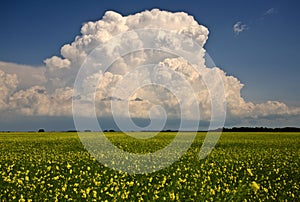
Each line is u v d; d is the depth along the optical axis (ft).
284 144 120.88
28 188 45.75
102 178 52.42
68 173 57.41
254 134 196.54
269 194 43.68
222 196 39.24
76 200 40.04
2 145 115.55
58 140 136.46
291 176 56.13
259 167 64.95
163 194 41.65
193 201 38.58
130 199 39.70
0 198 40.78
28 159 75.77
